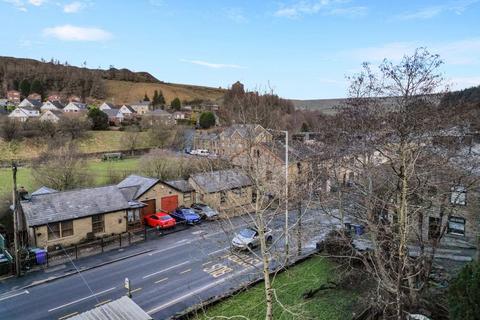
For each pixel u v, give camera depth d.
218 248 25.31
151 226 31.62
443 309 15.16
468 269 10.62
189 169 43.16
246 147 16.14
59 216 26.12
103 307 12.91
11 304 18.02
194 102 166.25
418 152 13.99
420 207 14.60
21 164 49.38
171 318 15.23
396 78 27.45
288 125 29.27
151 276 21.14
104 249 26.00
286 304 16.89
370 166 19.64
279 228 24.91
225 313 16.11
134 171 46.88
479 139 22.80
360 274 19.08
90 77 169.50
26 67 166.12
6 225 28.52
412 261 17.30
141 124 79.38
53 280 20.84
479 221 23.47
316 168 23.44
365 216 18.56
